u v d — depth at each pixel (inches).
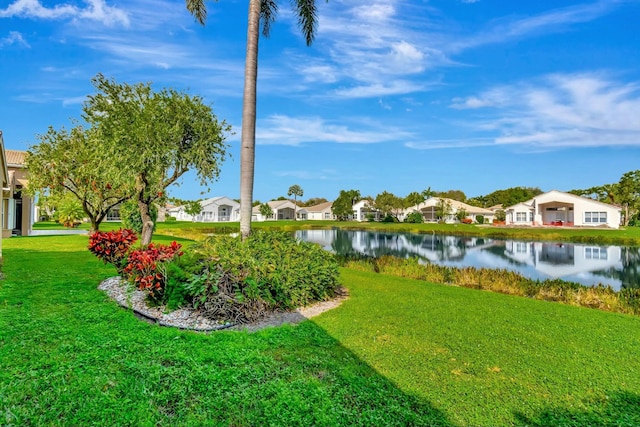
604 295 372.5
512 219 2236.7
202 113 467.2
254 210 3095.5
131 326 202.1
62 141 729.0
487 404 127.3
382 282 366.0
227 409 119.9
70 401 121.6
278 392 130.7
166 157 443.5
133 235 334.0
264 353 168.6
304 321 221.6
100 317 217.8
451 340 189.5
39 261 432.5
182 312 230.5
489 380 145.1
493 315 240.1
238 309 221.8
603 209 1841.8
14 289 284.5
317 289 272.4
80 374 140.6
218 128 479.2
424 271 497.7
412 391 135.3
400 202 2674.7
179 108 450.3
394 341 187.0
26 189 759.1
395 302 274.2
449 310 251.8
